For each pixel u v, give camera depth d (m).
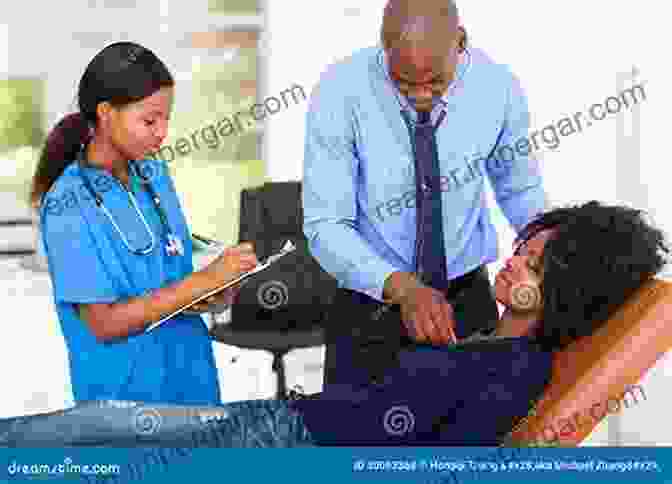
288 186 3.23
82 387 1.83
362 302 2.04
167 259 1.89
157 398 1.85
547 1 3.46
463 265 2.06
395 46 1.77
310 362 3.99
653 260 1.39
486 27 3.70
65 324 1.82
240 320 3.18
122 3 4.89
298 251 3.19
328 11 4.50
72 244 1.74
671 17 2.85
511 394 1.39
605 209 1.42
